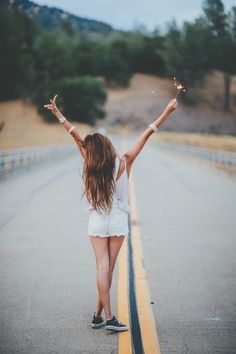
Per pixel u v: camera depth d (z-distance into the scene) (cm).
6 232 989
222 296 600
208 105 12156
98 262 483
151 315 535
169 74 12206
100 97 8300
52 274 693
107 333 485
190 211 1269
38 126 6619
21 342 462
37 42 8956
